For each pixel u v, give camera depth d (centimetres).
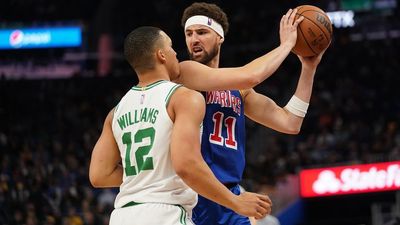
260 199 434
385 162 1862
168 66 459
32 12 3278
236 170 512
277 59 486
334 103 2411
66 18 3266
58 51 3161
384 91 2470
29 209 1633
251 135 2309
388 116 2288
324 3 3145
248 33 3058
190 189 442
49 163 2106
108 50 3116
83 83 2769
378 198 1922
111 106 2588
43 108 2588
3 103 2569
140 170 437
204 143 505
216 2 3198
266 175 1906
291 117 543
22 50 3184
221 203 427
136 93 451
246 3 3200
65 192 1833
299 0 3170
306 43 516
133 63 454
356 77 2606
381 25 3038
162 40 455
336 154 2009
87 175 2005
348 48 2788
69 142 2316
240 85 471
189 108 428
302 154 2050
